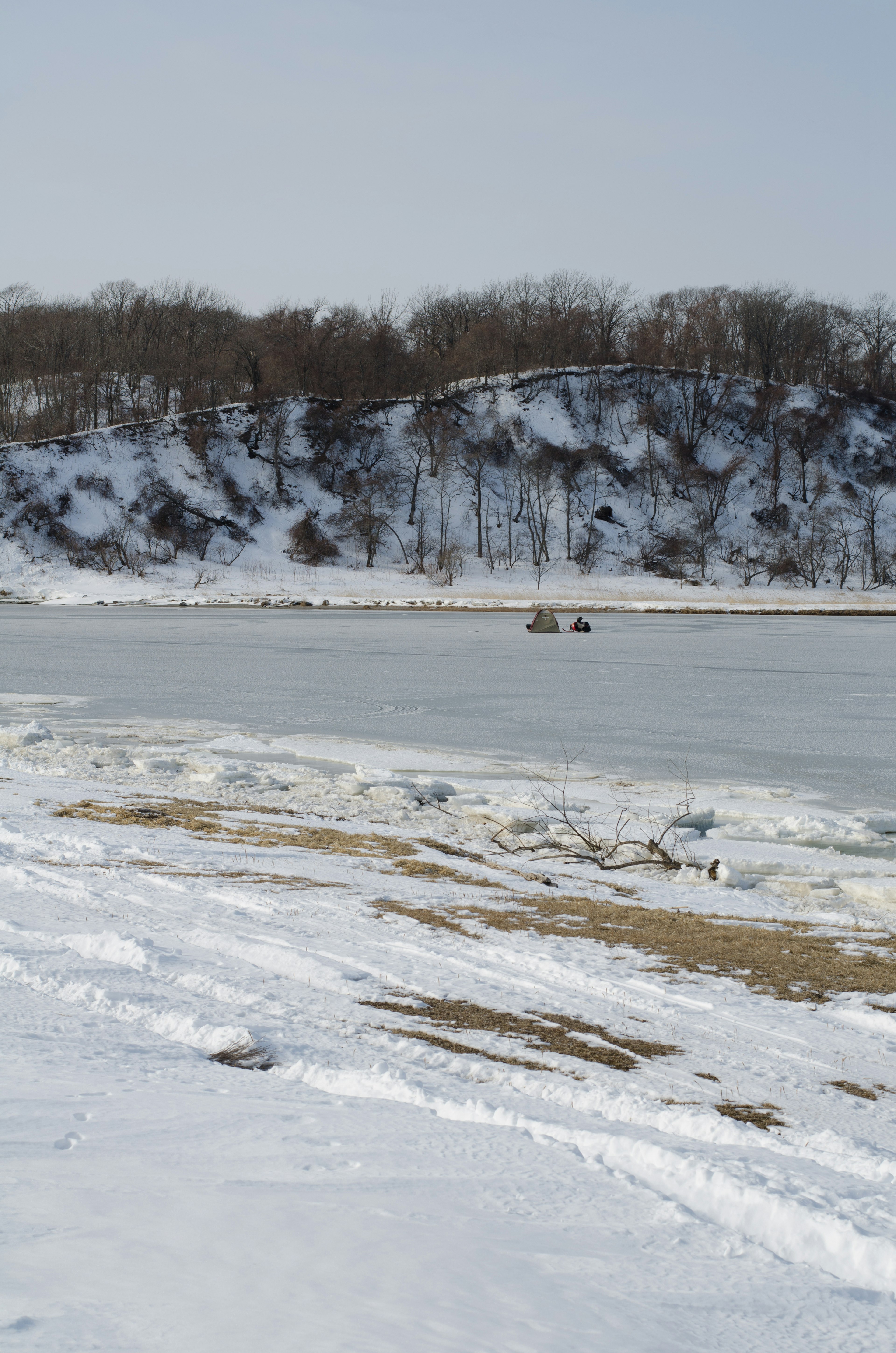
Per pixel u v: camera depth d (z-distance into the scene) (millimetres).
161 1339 2443
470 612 90812
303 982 7359
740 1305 3100
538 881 11844
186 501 123438
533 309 166375
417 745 23141
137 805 15656
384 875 11625
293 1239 3189
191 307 168000
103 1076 5105
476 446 137375
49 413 137500
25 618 75938
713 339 164625
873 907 11359
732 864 13172
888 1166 4535
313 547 121125
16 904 9203
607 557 125000
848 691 32969
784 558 119500
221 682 35094
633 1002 7328
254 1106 4820
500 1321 2699
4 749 21625
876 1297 3299
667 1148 4438
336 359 149125
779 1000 7652
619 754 22188
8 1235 3088
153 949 7652
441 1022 6629
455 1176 4059
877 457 144625
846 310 170375
